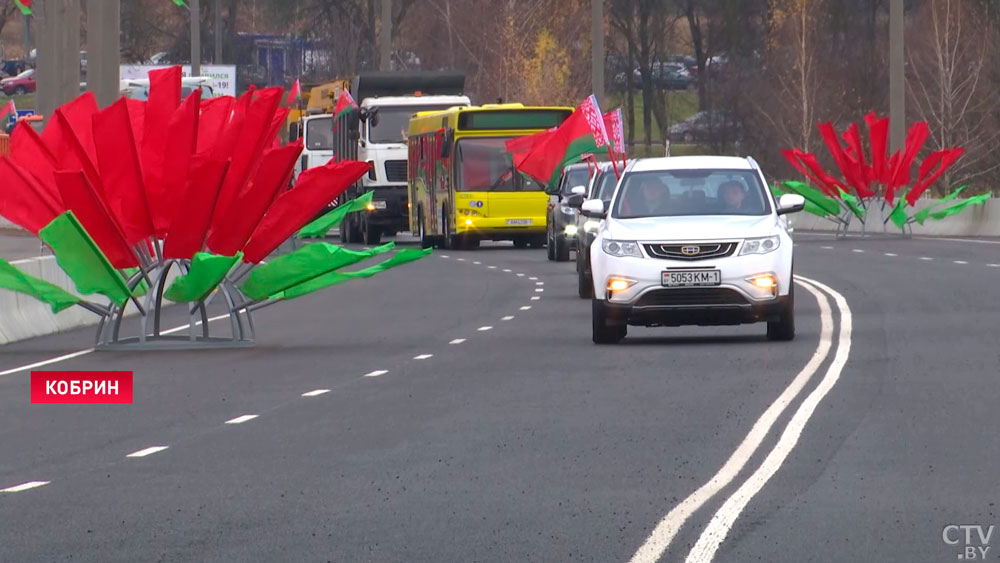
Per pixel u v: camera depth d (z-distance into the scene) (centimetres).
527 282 11288
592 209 7062
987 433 4312
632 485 3694
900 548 3036
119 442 4534
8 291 7738
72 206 7062
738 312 6688
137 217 7225
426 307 9294
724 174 7169
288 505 3534
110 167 7188
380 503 3541
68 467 4122
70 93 13512
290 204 7362
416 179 17738
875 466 3866
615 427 4562
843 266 11638
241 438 4541
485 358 6475
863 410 4762
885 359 6031
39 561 3030
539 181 13712
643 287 6706
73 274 7106
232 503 3572
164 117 7356
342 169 7356
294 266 7212
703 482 3706
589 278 9619
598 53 16575
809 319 7700
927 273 10700
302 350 7006
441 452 4206
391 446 4325
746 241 6712
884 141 16288
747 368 5862
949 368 5716
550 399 5181
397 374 6009
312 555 3048
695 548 3044
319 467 4019
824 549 3028
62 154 7200
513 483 3747
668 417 4722
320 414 4988
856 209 16388
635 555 2997
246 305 7275
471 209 15962
